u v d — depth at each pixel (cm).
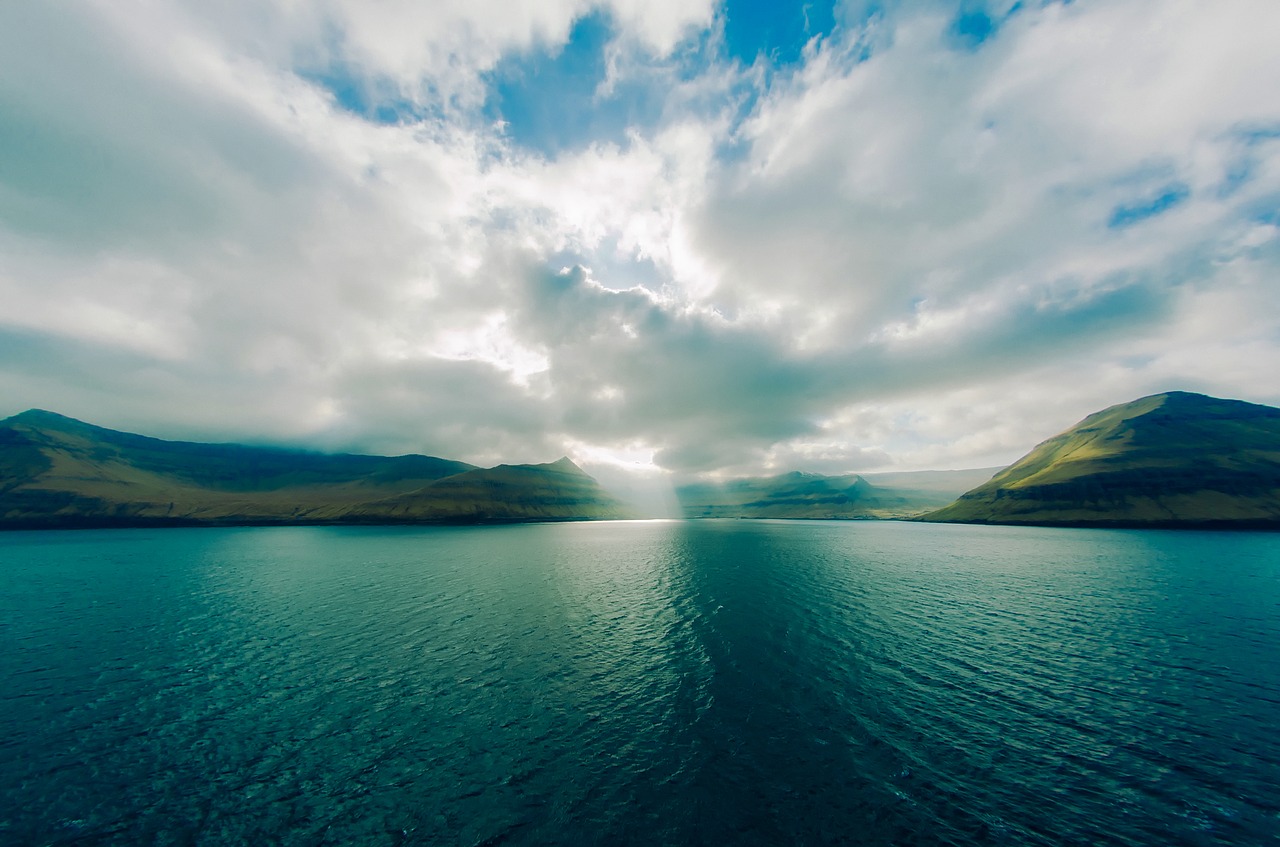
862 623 5384
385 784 2558
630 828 2238
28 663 4250
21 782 2566
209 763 2747
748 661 4206
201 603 6625
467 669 4069
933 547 13925
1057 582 7950
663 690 3634
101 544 16062
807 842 2144
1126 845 2112
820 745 2884
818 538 18125
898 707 3350
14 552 13425
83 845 2142
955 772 2625
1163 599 6581
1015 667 4041
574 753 2825
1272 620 5500
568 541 17012
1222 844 2119
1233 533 17700
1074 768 2653
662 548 14112
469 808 2370
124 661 4297
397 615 5881
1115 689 3625
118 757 2805
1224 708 3316
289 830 2234
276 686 3747
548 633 5069
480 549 14075
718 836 2184
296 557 12088
